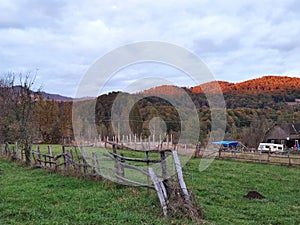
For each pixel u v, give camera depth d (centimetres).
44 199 897
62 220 700
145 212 759
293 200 1057
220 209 866
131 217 715
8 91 2261
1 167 1694
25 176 1359
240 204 955
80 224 678
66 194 950
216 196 1044
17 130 1875
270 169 1841
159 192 775
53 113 3494
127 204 819
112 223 682
